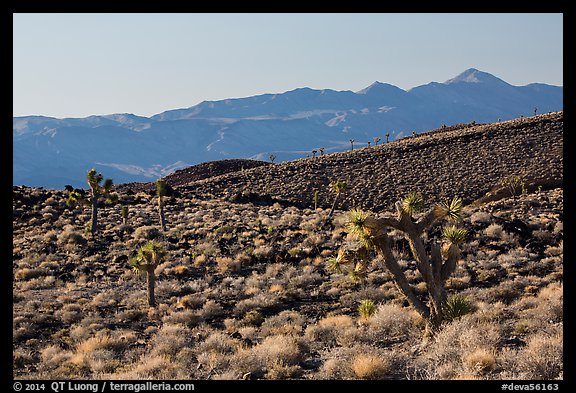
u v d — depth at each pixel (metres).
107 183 65.88
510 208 67.19
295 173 138.00
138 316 34.94
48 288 45.00
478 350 15.62
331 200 112.44
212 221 71.56
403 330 22.38
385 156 146.50
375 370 15.77
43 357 24.38
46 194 80.31
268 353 20.19
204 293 40.38
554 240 49.38
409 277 38.91
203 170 181.25
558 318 21.56
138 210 78.00
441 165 132.25
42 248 56.94
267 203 96.62
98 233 64.06
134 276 47.97
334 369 17.08
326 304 36.06
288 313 33.09
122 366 22.34
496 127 159.25
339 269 21.34
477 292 34.12
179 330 29.28
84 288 44.47
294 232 62.62
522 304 27.61
